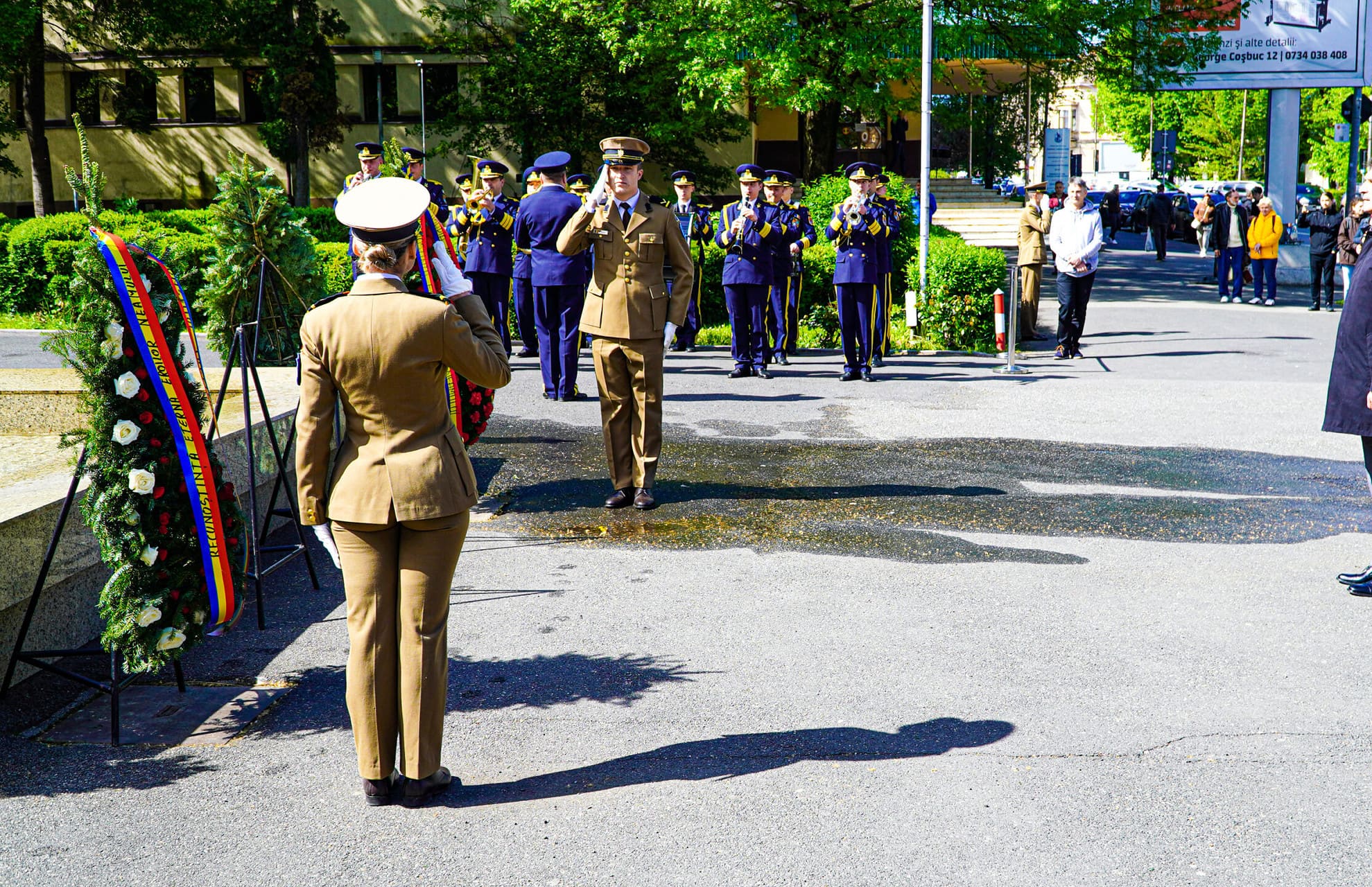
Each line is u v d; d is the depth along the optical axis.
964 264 14.78
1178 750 4.17
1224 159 60.69
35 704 4.71
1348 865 3.44
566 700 4.67
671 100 28.84
